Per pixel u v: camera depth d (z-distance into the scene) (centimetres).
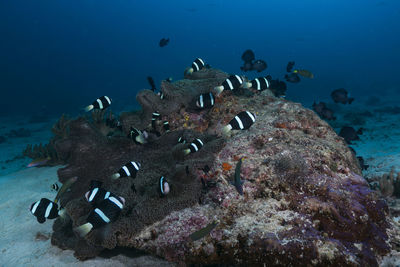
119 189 386
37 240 426
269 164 351
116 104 3356
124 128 555
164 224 314
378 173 607
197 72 630
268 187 331
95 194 320
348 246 269
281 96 746
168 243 299
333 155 368
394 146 973
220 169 373
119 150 508
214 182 349
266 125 444
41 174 700
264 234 271
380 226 310
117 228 312
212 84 545
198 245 288
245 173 354
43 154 829
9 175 724
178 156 417
